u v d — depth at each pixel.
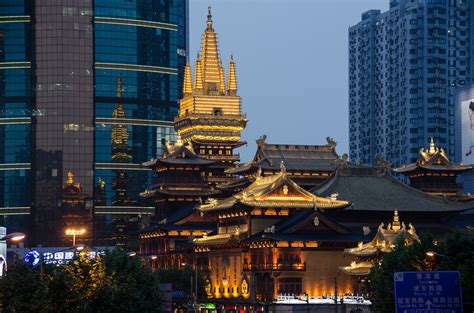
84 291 150.00
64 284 144.12
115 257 171.12
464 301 146.38
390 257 169.62
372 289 175.88
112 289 153.25
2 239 119.12
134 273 168.75
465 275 146.25
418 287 116.19
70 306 146.00
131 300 159.75
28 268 144.12
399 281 116.50
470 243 155.12
